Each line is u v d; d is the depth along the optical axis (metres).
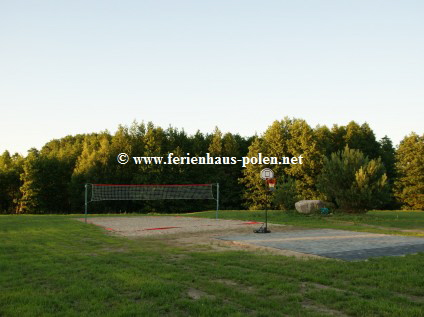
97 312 4.94
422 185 47.94
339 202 23.61
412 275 6.80
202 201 48.81
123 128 50.34
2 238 12.75
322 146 48.22
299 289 6.11
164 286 6.20
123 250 10.34
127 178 47.84
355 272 7.15
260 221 20.72
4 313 4.92
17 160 52.44
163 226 17.81
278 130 48.88
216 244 11.66
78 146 58.19
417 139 49.47
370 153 55.88
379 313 4.86
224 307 5.11
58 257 9.04
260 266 7.83
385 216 23.42
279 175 47.28
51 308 5.14
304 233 14.79
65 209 51.69
